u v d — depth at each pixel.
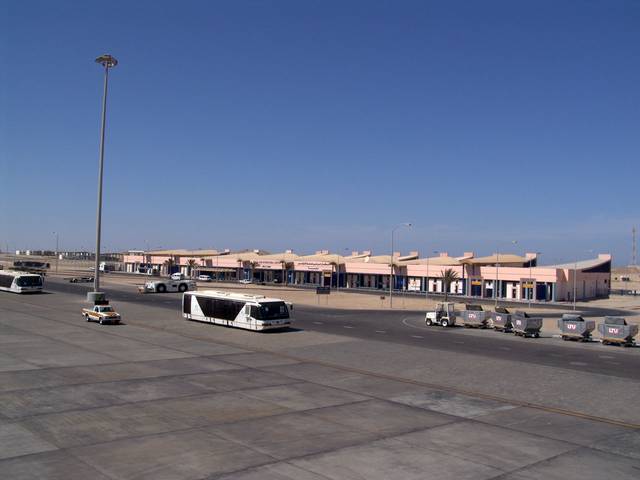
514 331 47.16
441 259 122.62
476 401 22.66
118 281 114.00
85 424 17.75
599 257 117.38
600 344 42.59
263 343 37.72
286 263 136.88
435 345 39.12
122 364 27.92
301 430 17.80
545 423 19.69
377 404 21.56
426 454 15.88
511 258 111.94
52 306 58.34
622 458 16.11
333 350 35.25
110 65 55.38
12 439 16.12
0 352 30.31
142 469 14.04
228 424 18.17
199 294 48.78
